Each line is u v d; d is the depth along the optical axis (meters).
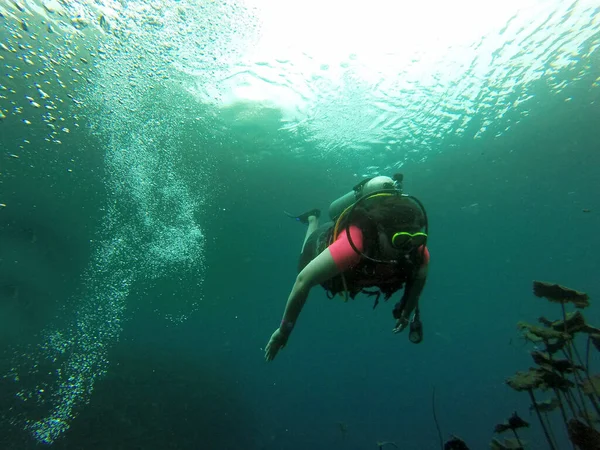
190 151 13.95
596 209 26.47
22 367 12.31
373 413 25.52
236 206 20.77
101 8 7.48
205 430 11.31
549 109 13.26
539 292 2.93
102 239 19.25
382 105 11.85
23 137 12.15
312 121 12.77
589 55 10.34
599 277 56.78
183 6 7.43
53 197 16.14
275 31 8.54
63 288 19.72
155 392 12.73
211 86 10.52
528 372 3.01
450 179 19.23
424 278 2.10
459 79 10.98
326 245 2.15
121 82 9.95
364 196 1.86
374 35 9.05
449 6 8.43
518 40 9.62
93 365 13.68
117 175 15.04
